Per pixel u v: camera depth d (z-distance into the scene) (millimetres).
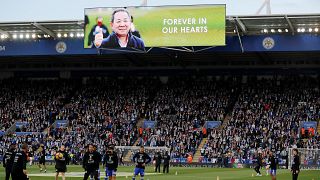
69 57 88438
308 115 77875
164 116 82812
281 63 89062
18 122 84875
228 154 69938
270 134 73438
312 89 84312
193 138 75438
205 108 83312
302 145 69875
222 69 91250
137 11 72250
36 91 92062
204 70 91812
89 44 73000
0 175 47156
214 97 85688
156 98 87375
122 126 80625
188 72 92312
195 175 49719
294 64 88625
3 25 74562
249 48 74250
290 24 70188
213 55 84188
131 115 83438
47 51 78062
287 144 70312
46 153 74812
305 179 45250
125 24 72375
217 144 72688
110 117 83375
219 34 70188
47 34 77125
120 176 46188
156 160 55812
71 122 83125
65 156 34750
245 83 88375
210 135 75188
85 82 94625
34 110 87500
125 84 91812
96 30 72812
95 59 89750
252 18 69250
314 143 70125
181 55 84000
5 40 79125
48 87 93062
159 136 76312
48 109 87312
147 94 88500
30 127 83500
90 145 31359
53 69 95875
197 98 85875
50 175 47062
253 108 81188
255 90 85938
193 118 81250
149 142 75188
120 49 72500
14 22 73625
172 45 71438
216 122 79062
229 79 90188
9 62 94500
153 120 82500
